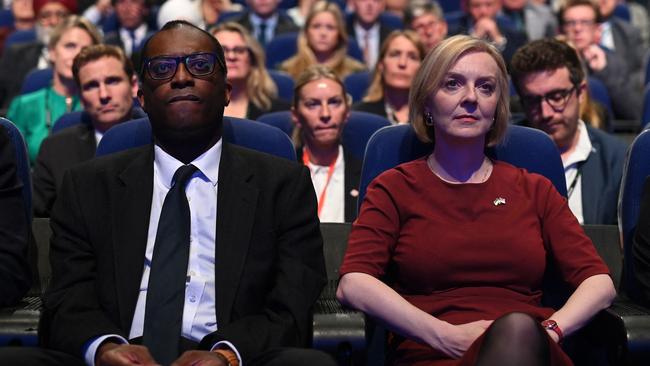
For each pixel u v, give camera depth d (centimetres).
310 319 267
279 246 277
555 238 290
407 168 297
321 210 422
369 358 300
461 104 287
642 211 297
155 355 259
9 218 284
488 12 775
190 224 271
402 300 271
